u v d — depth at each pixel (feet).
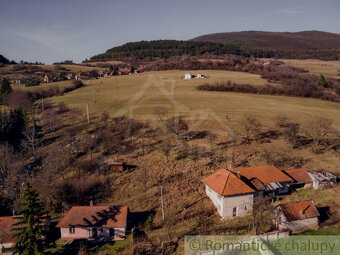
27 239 113.80
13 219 139.64
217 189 141.18
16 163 185.37
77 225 132.67
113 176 177.58
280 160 187.73
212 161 189.06
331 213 134.92
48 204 157.17
